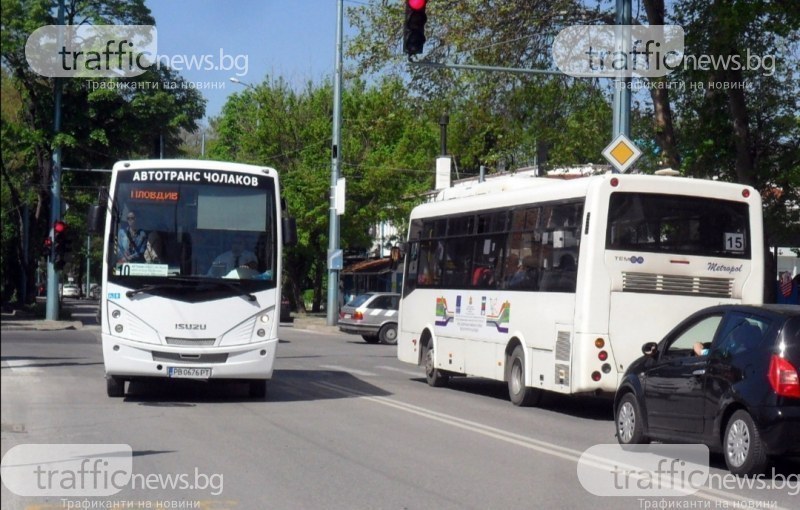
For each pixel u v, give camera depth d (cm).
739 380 1057
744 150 2248
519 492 970
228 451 1164
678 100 2372
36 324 4172
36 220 5025
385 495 939
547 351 1653
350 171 5550
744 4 2003
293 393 1845
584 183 1599
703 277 1582
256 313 1611
